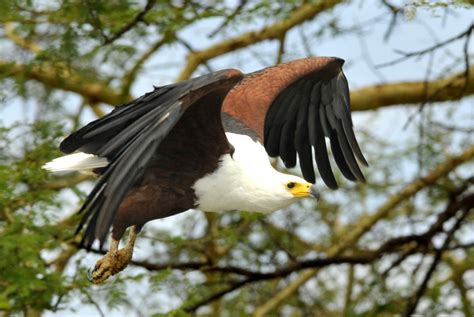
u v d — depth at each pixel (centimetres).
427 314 1634
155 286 1288
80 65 1478
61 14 1388
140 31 1463
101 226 862
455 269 1666
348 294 1681
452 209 1553
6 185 1217
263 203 1031
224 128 1066
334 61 1175
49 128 1298
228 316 1723
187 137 990
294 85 1180
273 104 1178
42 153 1280
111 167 889
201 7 1412
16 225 1231
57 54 1405
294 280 1730
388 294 1634
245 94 1132
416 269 1562
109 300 1254
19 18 1394
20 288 1205
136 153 892
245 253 1647
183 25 1416
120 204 912
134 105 940
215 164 1006
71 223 1337
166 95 921
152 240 1399
